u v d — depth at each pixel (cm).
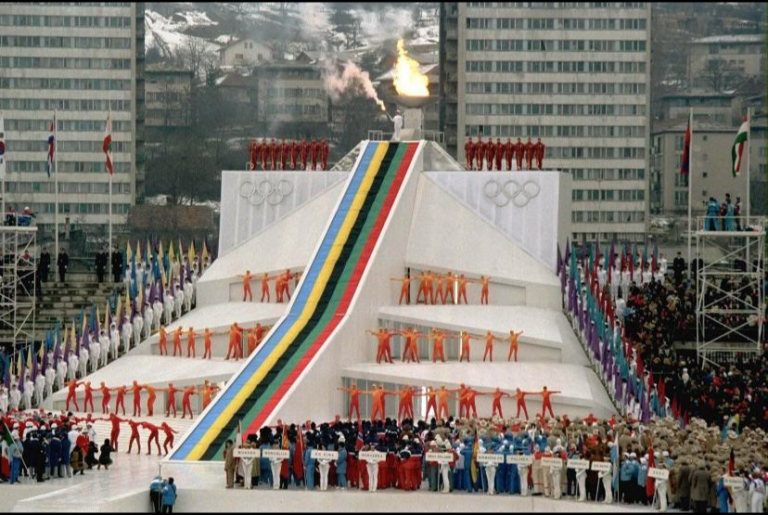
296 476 14412
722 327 19750
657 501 13662
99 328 19838
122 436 17275
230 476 14375
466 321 18762
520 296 19600
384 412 17375
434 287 19475
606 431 14862
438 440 14412
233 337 18800
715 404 17225
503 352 18650
